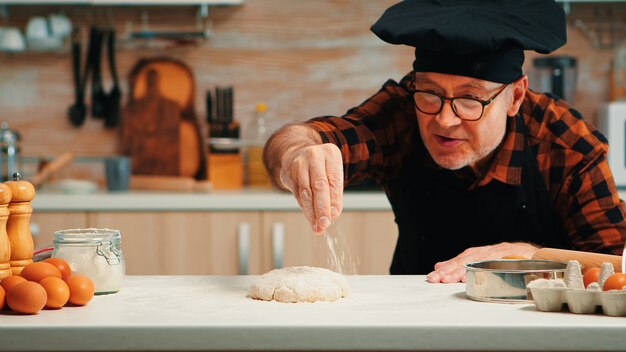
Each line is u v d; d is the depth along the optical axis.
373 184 3.21
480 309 1.22
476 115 1.57
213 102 3.68
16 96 3.69
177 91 3.69
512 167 1.80
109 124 3.69
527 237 1.87
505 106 1.64
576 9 3.66
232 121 3.61
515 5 1.63
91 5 3.65
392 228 3.09
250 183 3.61
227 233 3.12
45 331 1.09
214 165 3.53
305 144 1.57
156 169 3.68
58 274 1.30
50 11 3.68
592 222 1.78
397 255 2.07
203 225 3.11
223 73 3.71
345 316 1.16
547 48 1.56
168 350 1.09
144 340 1.09
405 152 1.91
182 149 3.70
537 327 1.08
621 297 1.15
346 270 3.09
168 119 3.68
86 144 3.71
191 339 1.09
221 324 1.10
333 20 3.70
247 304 1.26
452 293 1.37
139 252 3.12
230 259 3.12
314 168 1.38
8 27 3.68
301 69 3.71
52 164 3.47
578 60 3.67
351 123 1.86
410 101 1.90
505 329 1.08
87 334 1.09
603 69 3.67
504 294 1.27
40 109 3.70
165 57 3.70
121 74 3.70
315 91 3.72
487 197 1.84
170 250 3.12
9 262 1.37
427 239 1.93
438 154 1.63
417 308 1.23
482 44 1.51
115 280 1.36
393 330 1.09
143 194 3.20
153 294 1.35
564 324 1.09
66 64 3.69
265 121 3.72
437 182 1.87
